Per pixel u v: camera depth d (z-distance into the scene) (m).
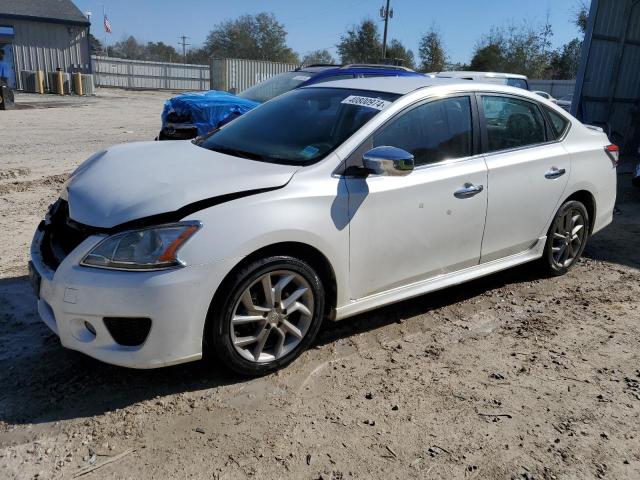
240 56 72.31
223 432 2.80
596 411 3.14
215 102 7.46
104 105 24.23
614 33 12.30
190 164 3.41
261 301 3.19
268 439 2.77
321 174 3.35
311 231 3.20
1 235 5.54
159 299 2.78
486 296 4.70
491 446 2.81
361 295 3.61
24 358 3.36
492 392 3.28
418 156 3.80
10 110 19.73
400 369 3.48
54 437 2.71
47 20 30.75
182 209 2.92
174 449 2.67
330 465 2.62
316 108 4.02
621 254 6.01
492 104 4.30
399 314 4.27
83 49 32.38
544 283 5.04
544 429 2.96
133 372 3.27
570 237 5.08
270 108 4.34
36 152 10.91
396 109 3.72
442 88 4.03
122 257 2.80
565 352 3.80
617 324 4.27
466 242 4.11
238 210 2.99
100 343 2.85
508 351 3.78
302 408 3.04
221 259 2.89
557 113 4.86
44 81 30.66
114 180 3.24
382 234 3.56
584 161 4.94
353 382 3.31
